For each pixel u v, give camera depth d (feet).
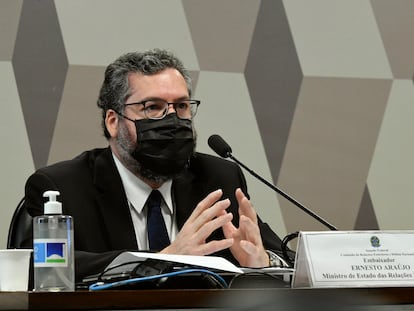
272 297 10.25
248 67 26.12
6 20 24.32
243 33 26.18
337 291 10.57
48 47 24.61
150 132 18.19
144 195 18.63
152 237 18.15
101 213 18.24
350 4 27.14
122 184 18.49
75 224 17.95
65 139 24.52
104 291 9.62
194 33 25.82
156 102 18.49
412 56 27.43
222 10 26.08
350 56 26.96
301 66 26.50
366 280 11.77
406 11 27.48
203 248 14.82
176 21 25.76
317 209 26.20
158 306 9.75
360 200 26.61
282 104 26.25
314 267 11.77
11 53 24.31
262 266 15.46
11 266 12.37
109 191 18.40
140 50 25.38
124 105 18.60
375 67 27.14
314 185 26.25
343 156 26.58
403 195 26.96
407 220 26.94
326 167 26.40
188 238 14.98
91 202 18.33
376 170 26.84
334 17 26.96
